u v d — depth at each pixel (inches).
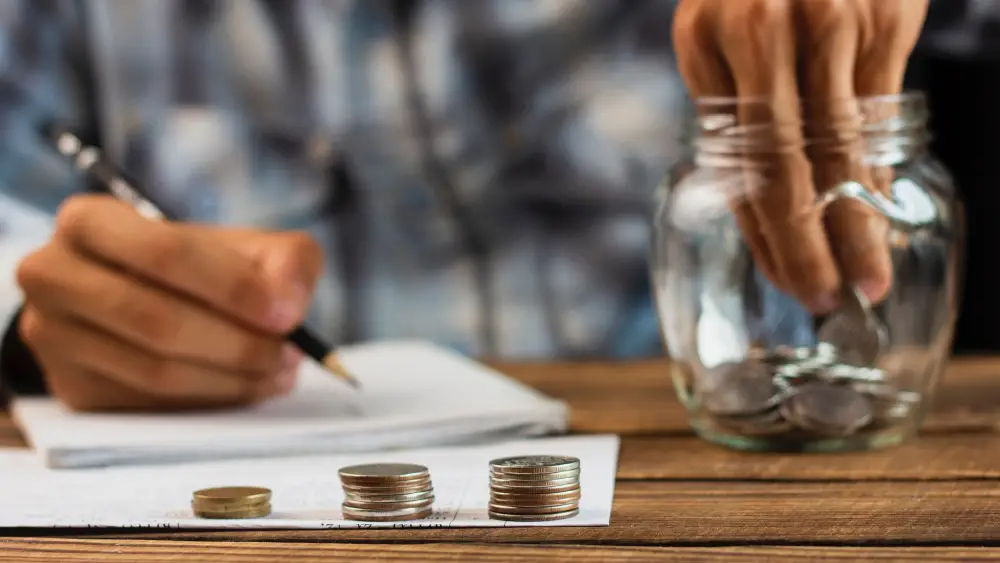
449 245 73.2
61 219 37.7
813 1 27.9
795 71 28.8
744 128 29.0
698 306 31.3
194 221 74.4
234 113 74.5
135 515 25.9
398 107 72.0
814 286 29.7
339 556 22.6
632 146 71.2
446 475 29.8
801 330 30.6
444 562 22.1
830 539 23.3
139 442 32.5
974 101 67.9
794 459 31.5
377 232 73.3
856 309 30.2
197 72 74.9
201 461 33.0
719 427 32.5
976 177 69.3
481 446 34.6
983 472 29.4
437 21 71.2
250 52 73.8
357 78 72.2
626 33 71.1
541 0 70.7
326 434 33.8
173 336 37.2
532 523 24.7
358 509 25.4
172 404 38.7
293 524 25.0
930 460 30.9
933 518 24.9
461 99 71.4
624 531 24.2
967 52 49.2
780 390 31.1
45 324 38.1
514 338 72.9
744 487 28.3
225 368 38.2
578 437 35.7
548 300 72.6
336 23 72.1
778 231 29.2
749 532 23.9
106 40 75.4
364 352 51.5
